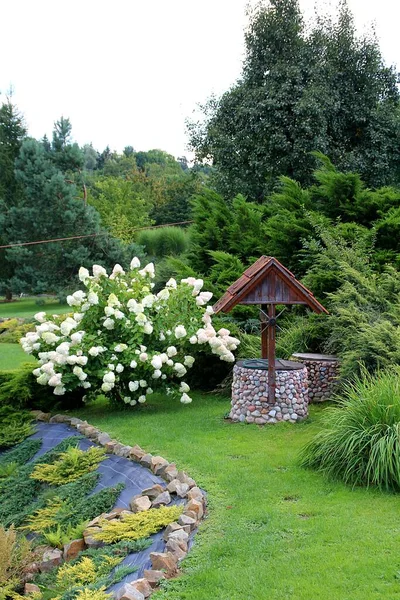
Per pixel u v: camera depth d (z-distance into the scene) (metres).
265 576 3.81
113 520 4.98
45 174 27.78
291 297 7.34
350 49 18.38
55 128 31.27
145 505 5.16
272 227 12.02
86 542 4.81
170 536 4.37
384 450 5.18
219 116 19.11
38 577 4.55
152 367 8.31
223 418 7.79
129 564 4.28
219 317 10.48
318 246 10.68
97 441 7.08
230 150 18.62
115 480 5.98
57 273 27.88
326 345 8.92
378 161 17.86
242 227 13.19
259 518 4.71
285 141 17.39
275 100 17.39
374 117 18.16
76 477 6.29
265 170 17.97
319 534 4.36
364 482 5.30
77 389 8.91
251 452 6.35
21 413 8.41
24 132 31.58
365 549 4.09
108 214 37.62
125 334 8.39
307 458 5.79
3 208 29.48
